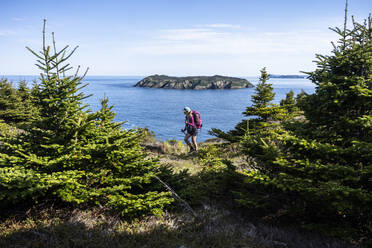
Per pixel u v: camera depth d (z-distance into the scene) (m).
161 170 5.65
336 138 4.25
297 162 4.05
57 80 4.21
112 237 3.61
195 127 12.43
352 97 4.15
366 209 3.76
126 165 4.61
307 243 3.71
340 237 3.86
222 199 5.61
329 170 3.69
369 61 3.93
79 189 3.95
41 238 3.38
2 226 3.64
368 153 3.65
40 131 4.48
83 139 4.56
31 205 4.22
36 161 3.81
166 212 4.57
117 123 5.30
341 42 4.41
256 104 10.90
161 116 83.31
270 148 4.54
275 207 4.99
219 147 10.75
